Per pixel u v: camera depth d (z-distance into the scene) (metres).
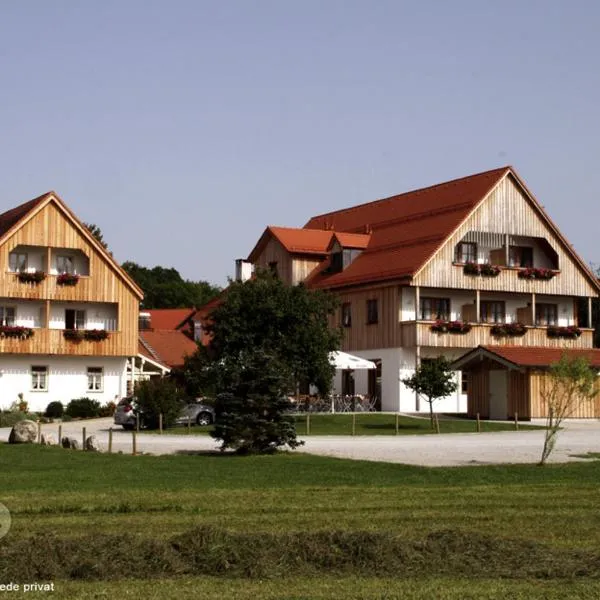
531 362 64.38
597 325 95.56
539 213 78.62
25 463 36.94
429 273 73.00
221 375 59.59
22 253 75.81
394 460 38.28
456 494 28.73
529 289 77.62
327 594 16.81
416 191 84.62
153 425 59.12
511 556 19.70
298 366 60.88
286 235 83.00
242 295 61.75
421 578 18.12
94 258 76.94
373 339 75.25
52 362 76.56
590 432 54.47
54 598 16.50
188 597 16.59
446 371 57.12
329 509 25.80
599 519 24.64
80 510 25.48
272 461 37.62
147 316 104.88
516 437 50.25
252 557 19.14
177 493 28.72
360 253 80.38
